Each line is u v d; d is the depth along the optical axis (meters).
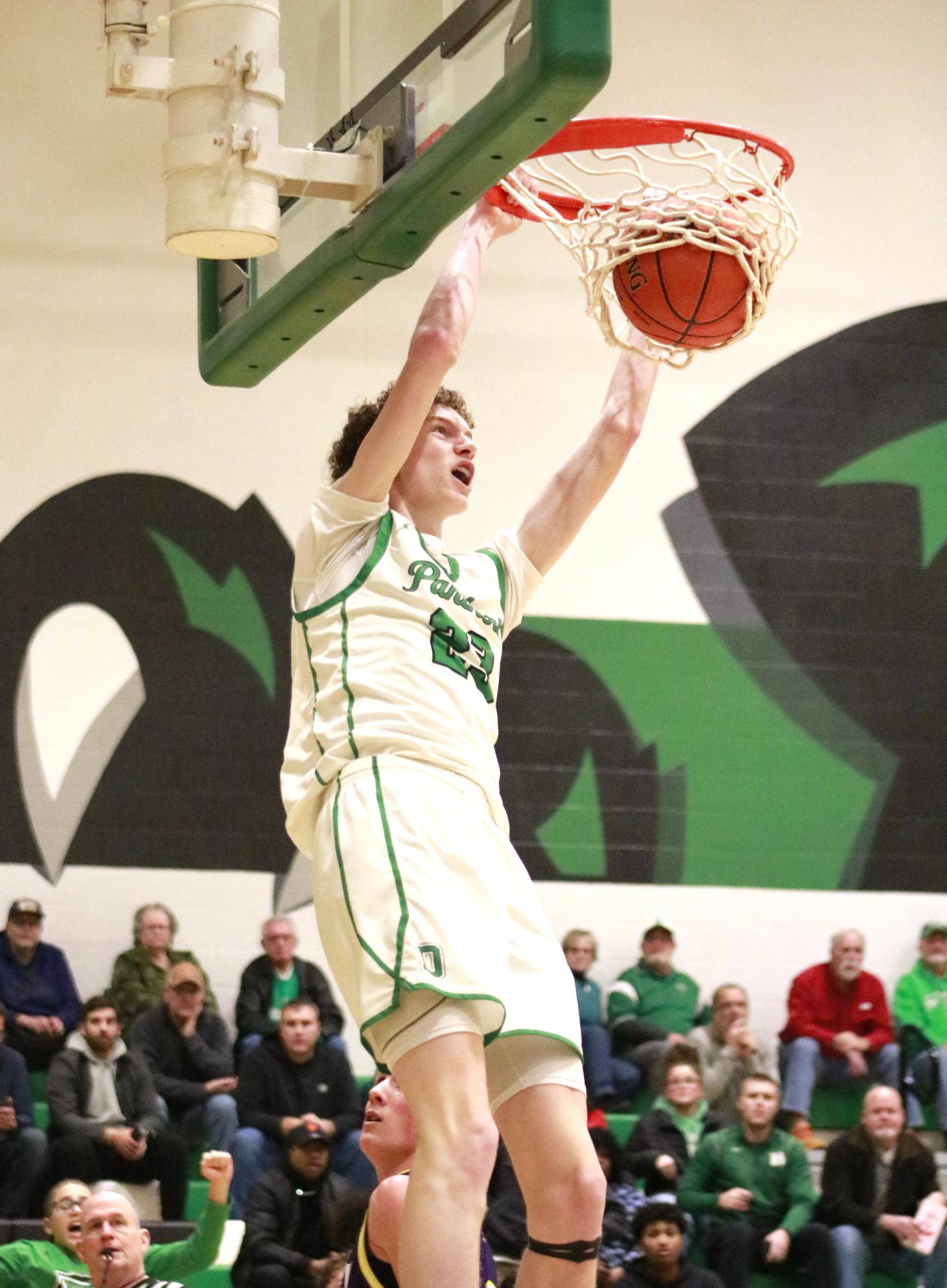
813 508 12.21
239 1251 8.38
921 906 11.89
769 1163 9.14
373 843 3.02
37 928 10.50
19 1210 9.05
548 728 11.68
